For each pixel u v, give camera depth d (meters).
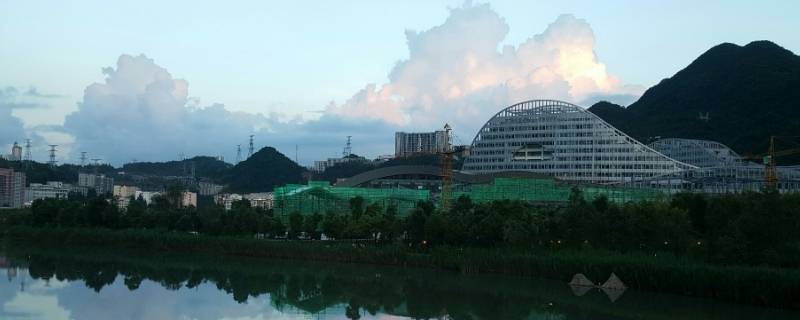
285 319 142.25
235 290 178.62
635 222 194.00
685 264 168.38
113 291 174.12
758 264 163.00
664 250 191.88
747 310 148.00
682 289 164.50
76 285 183.38
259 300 163.88
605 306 155.38
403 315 147.62
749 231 166.75
